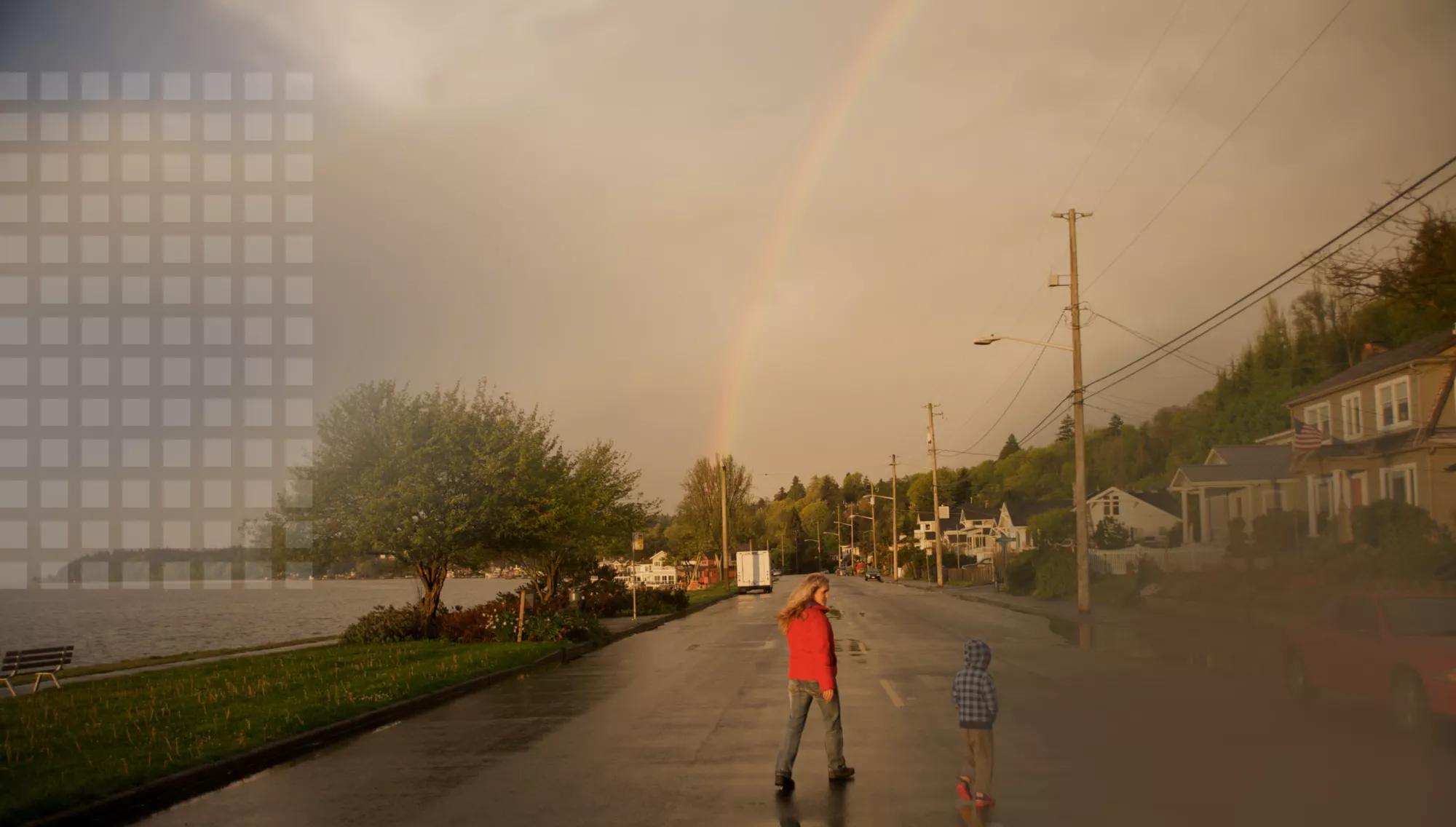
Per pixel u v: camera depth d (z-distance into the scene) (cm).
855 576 14300
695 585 9306
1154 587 3947
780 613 980
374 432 2827
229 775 1125
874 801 883
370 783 1053
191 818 922
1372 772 963
